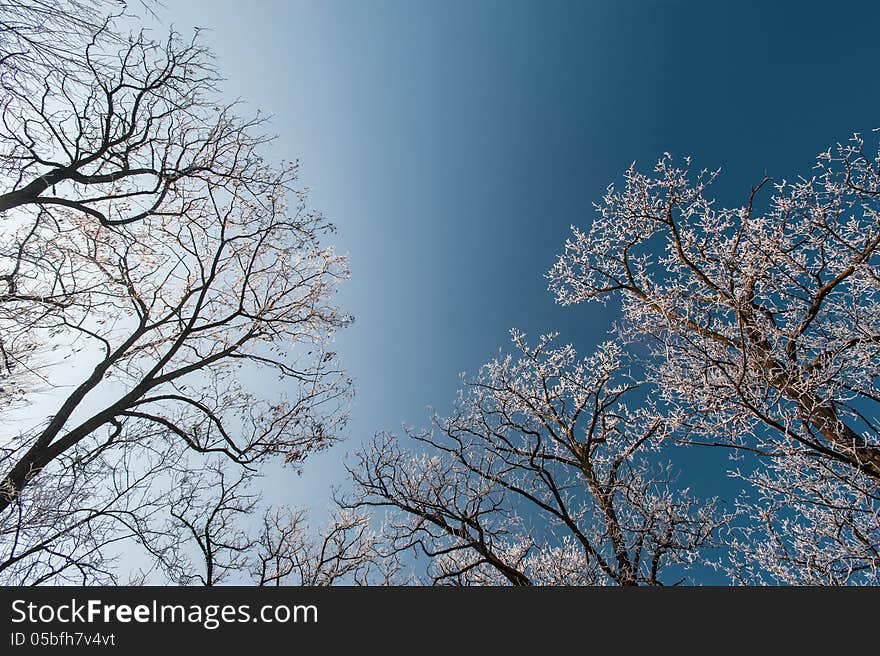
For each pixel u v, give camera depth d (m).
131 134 7.42
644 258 8.68
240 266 10.01
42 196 6.72
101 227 8.16
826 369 5.64
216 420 8.30
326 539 9.70
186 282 9.99
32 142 6.34
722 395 5.92
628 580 7.53
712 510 8.06
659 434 7.41
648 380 7.08
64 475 6.22
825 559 5.88
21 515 5.49
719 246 7.64
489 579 9.91
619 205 8.65
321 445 8.97
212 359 9.14
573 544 9.31
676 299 7.18
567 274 9.43
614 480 8.78
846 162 6.25
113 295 8.12
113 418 7.37
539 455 9.25
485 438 9.82
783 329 6.20
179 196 8.91
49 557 5.66
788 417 5.34
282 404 8.98
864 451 5.48
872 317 6.04
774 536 6.42
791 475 6.13
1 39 4.63
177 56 7.37
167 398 8.27
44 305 6.48
